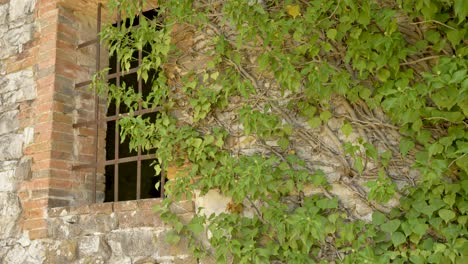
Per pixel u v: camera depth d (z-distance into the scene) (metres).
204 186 3.35
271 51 3.20
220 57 3.41
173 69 3.62
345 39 3.13
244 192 3.14
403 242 2.79
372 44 2.95
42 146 4.15
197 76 3.54
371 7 2.97
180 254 3.41
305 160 3.20
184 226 3.41
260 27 3.19
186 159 3.49
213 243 3.23
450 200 2.71
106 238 3.72
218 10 3.52
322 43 3.09
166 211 3.43
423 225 2.75
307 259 3.02
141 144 3.55
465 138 2.73
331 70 3.02
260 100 3.34
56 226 3.96
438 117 2.73
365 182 3.03
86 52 4.46
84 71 4.42
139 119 3.55
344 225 2.96
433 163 2.65
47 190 4.05
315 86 3.00
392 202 2.94
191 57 3.59
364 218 3.00
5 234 4.22
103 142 4.41
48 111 4.18
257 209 3.26
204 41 3.56
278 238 3.12
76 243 3.85
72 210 3.90
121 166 6.29
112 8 3.72
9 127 4.41
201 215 3.38
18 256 4.12
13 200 4.23
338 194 3.09
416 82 2.92
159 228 3.51
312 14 3.07
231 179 3.22
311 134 3.20
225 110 3.45
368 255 2.83
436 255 2.69
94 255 3.75
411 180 2.90
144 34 3.56
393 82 2.92
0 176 4.36
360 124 3.05
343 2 2.95
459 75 2.45
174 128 3.50
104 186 4.37
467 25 2.75
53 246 3.95
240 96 3.42
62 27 4.33
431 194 2.77
